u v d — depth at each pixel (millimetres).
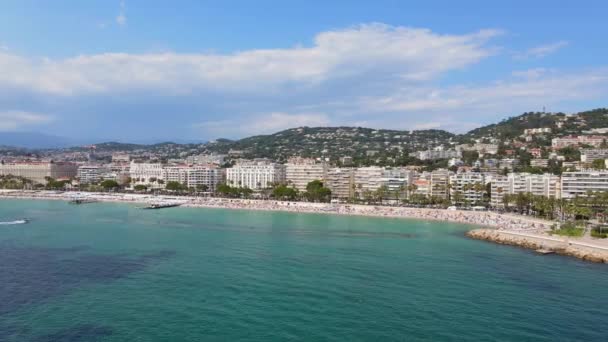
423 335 80812
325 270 122625
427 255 147125
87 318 86625
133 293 100938
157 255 139625
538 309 94875
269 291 103062
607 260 141000
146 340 77625
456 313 91562
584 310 94750
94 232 186000
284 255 141625
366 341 78000
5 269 119938
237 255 140625
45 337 78438
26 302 94750
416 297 100750
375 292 103562
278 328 82625
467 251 156625
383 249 156375
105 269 121250
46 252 142000
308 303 95438
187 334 79938
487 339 79812
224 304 94375
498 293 105250
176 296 99188
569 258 147000
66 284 107125
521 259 144250
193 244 159500
